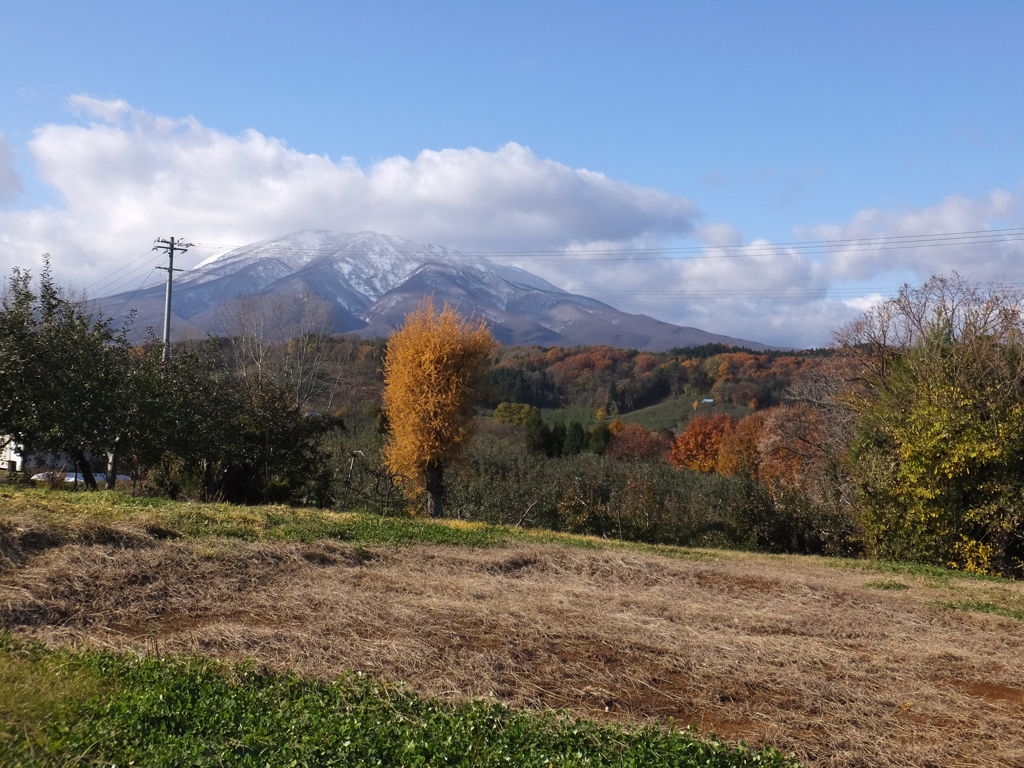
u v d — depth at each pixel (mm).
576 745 5148
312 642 7285
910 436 19516
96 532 10070
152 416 19562
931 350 21672
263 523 13562
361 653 7074
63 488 20562
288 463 24938
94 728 4590
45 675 5461
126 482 24844
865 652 8719
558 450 52625
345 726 4902
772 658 8031
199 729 4828
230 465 23766
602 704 6477
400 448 28578
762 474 42594
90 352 18766
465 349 28531
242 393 24812
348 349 63156
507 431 59625
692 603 11125
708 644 8391
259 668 6344
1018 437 18172
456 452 28781
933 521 18984
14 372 17031
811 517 24047
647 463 46531
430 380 28203
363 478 28688
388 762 4598
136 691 5297
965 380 19672
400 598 9477
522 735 5223
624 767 4770
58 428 17203
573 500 28672
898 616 11109
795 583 13656
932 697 7117
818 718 6391
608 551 16016
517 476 33406
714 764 4977
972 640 9695
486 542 15438
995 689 7637
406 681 6430
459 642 7758
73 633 7098
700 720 6277
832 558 20031
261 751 4523
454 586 10648
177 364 21953
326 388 56375
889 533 20188
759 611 10906
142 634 7418
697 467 59875
